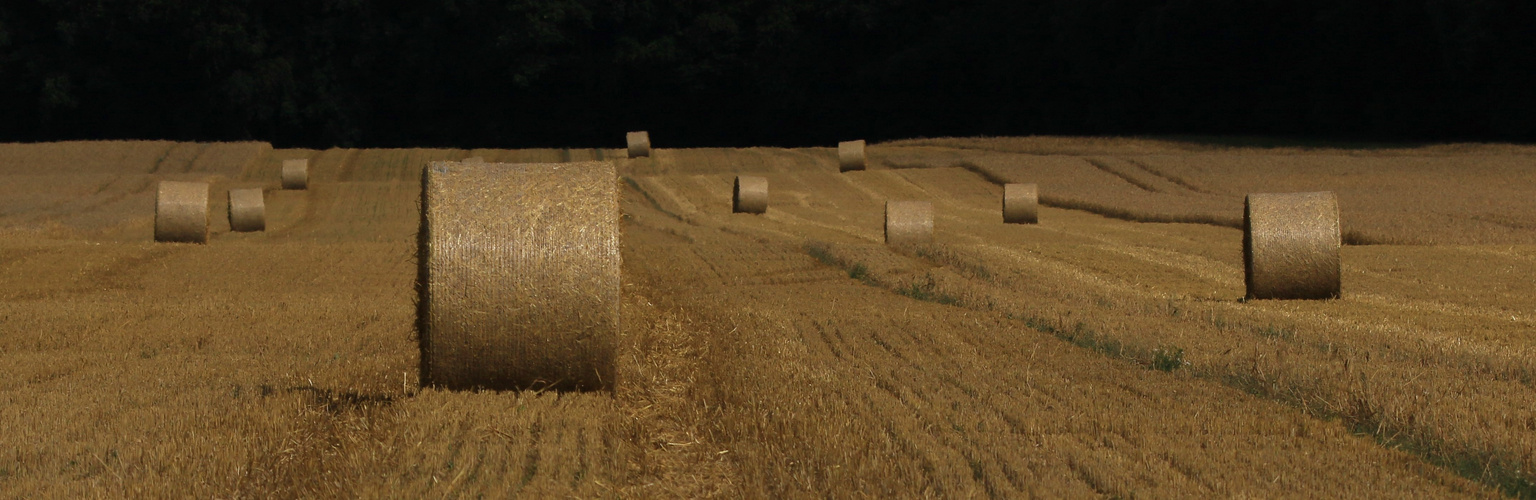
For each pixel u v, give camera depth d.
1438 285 16.08
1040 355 10.19
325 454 6.82
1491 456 6.88
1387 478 6.54
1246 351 10.12
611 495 6.15
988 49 67.06
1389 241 22.89
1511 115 46.75
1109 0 58.97
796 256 20.06
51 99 59.44
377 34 64.56
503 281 8.11
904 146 52.72
